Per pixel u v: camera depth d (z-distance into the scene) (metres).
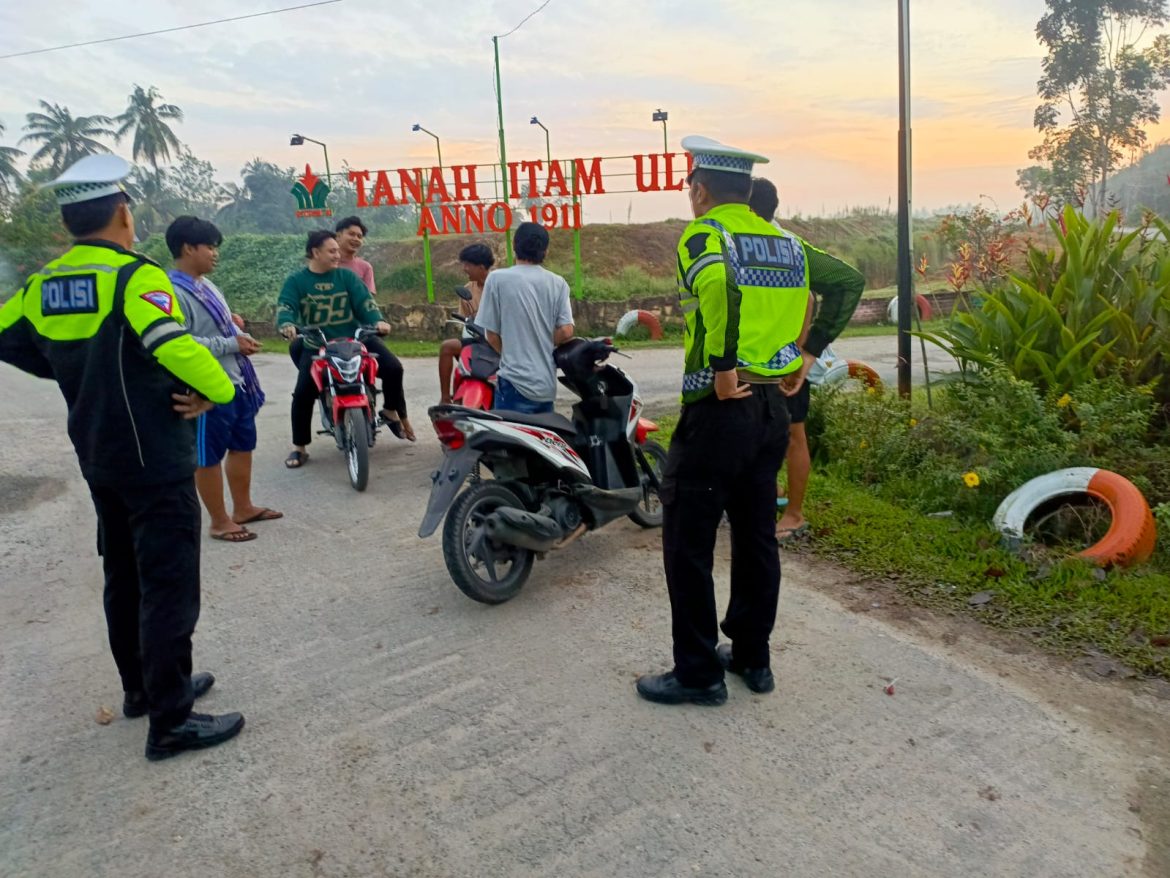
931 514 5.09
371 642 3.81
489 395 5.75
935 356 13.10
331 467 6.83
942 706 3.19
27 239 29.89
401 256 22.53
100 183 2.84
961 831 2.54
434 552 4.91
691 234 2.93
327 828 2.60
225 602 4.25
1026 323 5.82
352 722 3.18
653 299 18.14
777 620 3.91
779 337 3.07
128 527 3.06
